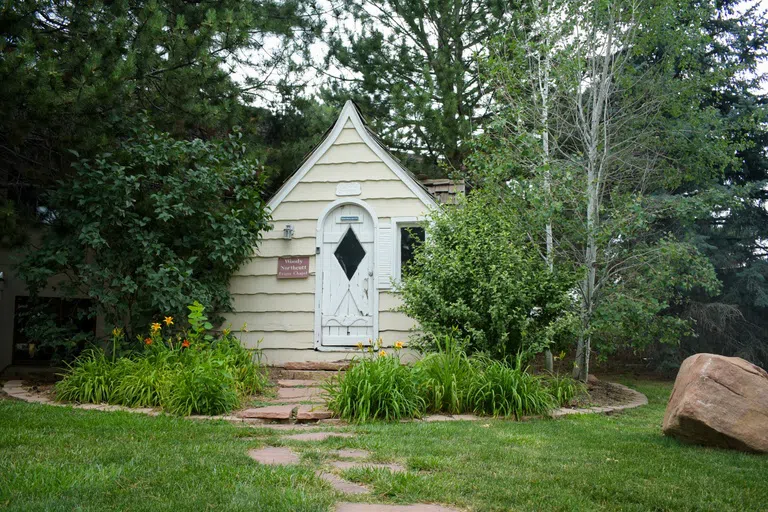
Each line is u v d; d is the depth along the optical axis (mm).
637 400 9375
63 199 9234
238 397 7551
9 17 8219
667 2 10523
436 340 7988
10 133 8414
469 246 8562
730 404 5637
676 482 4410
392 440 5445
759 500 4066
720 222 16719
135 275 9766
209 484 3844
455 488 3951
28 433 5305
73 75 8641
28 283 9281
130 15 10703
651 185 13227
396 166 11062
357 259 11086
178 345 8828
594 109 10750
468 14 17266
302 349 11023
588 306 9930
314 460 4625
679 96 11578
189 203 10023
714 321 15188
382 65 17609
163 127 10773
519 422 6672
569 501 3766
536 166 10062
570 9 10695
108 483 3799
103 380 7648
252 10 13703
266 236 11445
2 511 3242
